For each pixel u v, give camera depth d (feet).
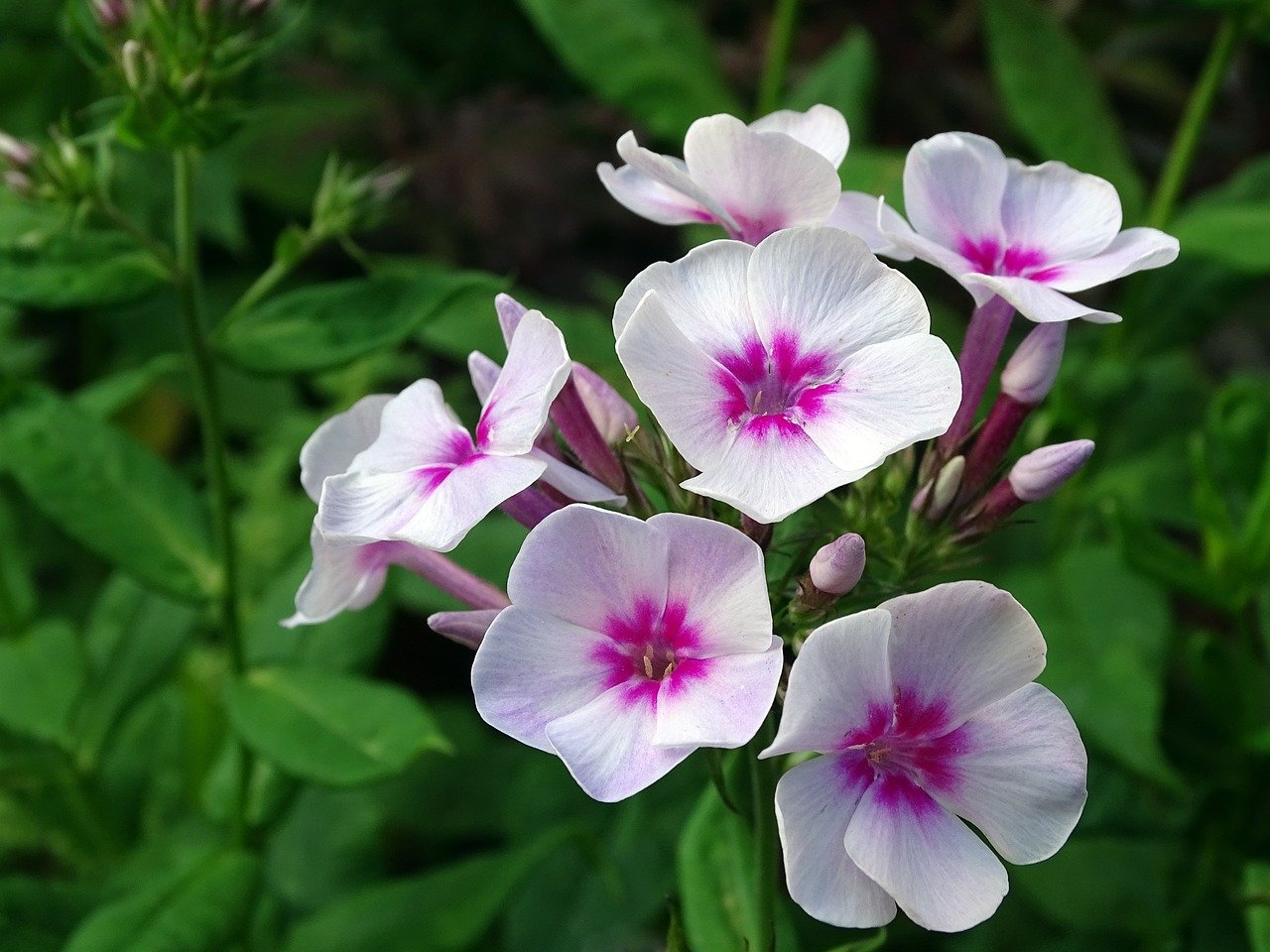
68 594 1.02
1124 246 0.48
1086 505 0.91
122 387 0.82
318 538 0.46
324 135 1.19
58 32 1.01
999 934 0.81
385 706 0.65
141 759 0.87
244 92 0.66
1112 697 0.74
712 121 0.47
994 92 1.22
